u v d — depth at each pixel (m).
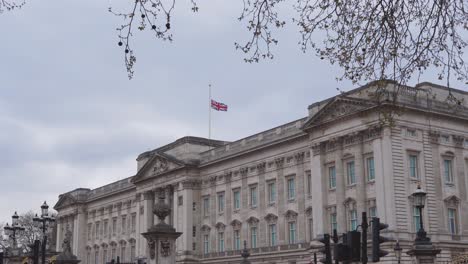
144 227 118.69
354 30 18.12
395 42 18.20
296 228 87.81
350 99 75.62
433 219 72.81
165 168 113.69
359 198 74.38
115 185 140.75
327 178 80.31
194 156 110.31
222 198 103.81
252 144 98.19
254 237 95.62
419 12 17.70
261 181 95.25
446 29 17.70
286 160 91.06
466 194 77.12
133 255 127.81
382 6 17.80
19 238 154.50
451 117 77.44
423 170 73.88
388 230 69.75
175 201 110.81
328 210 79.44
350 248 24.19
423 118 75.38
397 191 71.12
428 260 35.66
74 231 153.00
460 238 74.38
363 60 18.56
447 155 76.69
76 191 153.62
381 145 72.44
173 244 48.78
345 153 77.62
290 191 89.94
